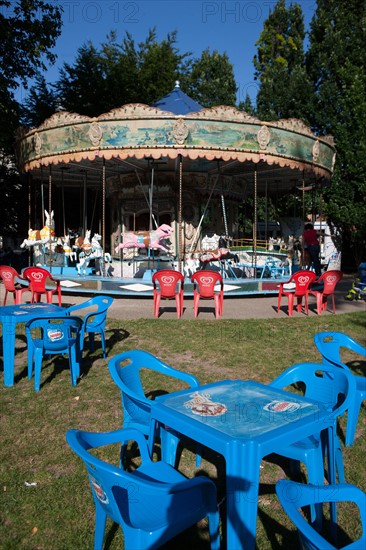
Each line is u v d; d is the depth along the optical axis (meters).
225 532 2.97
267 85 25.03
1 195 23.89
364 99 22.75
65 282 12.81
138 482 2.21
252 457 2.42
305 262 14.77
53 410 4.87
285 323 9.01
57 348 5.52
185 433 2.68
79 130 11.96
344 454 3.97
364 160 22.17
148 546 2.32
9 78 16.89
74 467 3.78
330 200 23.33
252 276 15.38
